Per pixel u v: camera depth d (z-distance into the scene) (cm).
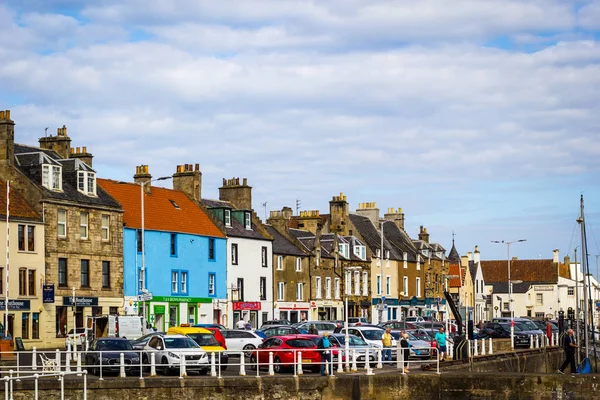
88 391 3950
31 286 6312
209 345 4941
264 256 8812
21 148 6988
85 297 6700
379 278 10750
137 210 7488
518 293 15112
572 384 4062
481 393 4197
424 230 12900
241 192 8912
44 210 6462
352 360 4759
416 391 4269
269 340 4928
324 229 10806
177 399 4044
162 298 7475
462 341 5400
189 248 7838
